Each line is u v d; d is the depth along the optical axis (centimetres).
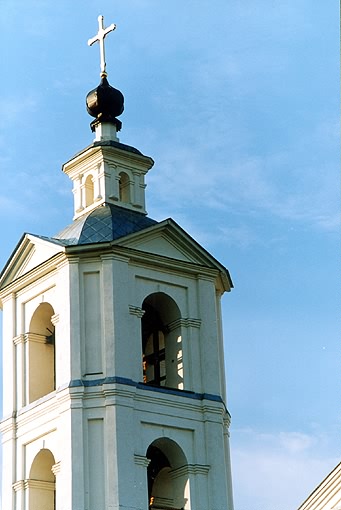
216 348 6134
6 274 6312
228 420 6100
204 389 6038
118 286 5956
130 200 6369
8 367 6209
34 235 6175
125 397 5806
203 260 6219
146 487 5750
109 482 5691
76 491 5694
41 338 6209
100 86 6569
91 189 6444
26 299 6234
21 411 6081
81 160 6450
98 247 5981
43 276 6141
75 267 5991
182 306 6128
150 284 6075
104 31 6669
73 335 5906
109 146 6397
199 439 5956
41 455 5966
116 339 5875
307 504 5528
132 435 5781
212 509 5872
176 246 6169
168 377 6088
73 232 6134
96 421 5788
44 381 6150
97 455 5744
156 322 6184
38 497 5966
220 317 6275
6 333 6266
